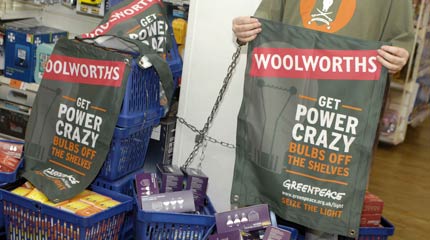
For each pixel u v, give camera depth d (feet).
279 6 7.55
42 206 7.34
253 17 7.20
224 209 9.36
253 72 7.30
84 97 7.88
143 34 8.29
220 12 8.68
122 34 8.16
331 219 7.18
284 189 7.27
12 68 10.24
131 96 7.77
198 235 7.74
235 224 7.48
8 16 10.57
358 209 7.11
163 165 8.68
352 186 7.09
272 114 7.23
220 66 8.86
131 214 8.37
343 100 7.02
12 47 10.14
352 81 6.98
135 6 8.47
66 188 7.72
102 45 8.20
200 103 9.11
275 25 7.15
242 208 7.54
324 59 7.04
